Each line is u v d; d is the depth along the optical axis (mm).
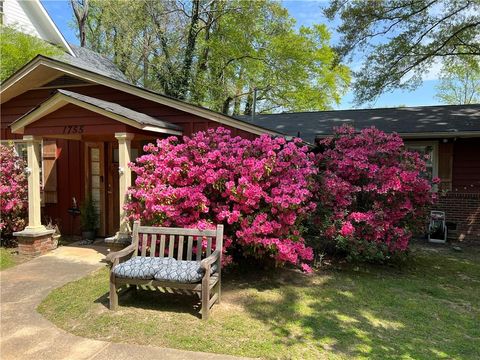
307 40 20781
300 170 5168
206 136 5734
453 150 9344
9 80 7684
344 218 5836
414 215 6062
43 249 6727
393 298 4543
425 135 8828
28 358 3039
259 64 20594
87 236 7891
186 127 7102
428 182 6109
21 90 8359
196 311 4016
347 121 11031
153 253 4422
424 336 3502
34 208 6711
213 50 19906
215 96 20422
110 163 8086
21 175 7492
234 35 19812
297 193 4730
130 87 7035
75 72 7277
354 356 3076
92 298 4406
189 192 4840
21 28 11172
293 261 4672
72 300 4355
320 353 3121
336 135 7035
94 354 3092
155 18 19016
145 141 7629
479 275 5684
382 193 5723
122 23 19016
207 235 4305
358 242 5578
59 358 3029
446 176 9273
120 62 20312
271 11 19938
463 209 8820
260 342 3307
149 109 7367
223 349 3170
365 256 5691
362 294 4668
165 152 5488
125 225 5863
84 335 3453
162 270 3867
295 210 4980
